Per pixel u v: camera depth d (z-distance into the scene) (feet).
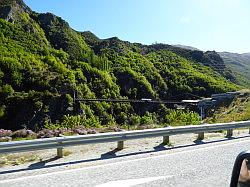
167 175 28.09
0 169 29.37
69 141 33.32
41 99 360.69
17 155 34.81
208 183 25.91
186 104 432.66
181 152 37.99
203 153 37.73
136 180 26.45
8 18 623.36
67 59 586.45
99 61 587.68
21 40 587.68
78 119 89.92
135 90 551.59
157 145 41.70
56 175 27.61
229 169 30.37
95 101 402.72
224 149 40.40
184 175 28.17
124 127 59.52
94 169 29.78
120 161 33.01
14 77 401.70
